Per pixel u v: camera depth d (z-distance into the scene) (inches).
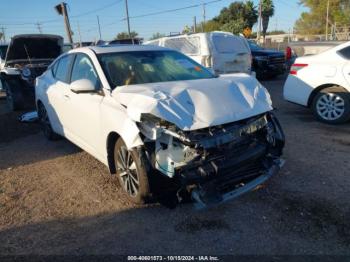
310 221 129.4
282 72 568.4
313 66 264.5
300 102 276.8
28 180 183.6
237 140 135.7
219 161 130.3
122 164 151.9
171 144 127.1
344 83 248.2
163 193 136.6
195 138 124.3
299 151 201.2
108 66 170.1
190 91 140.6
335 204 139.8
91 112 165.8
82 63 188.7
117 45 197.0
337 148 203.9
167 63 184.7
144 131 131.0
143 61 180.1
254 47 580.4
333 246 115.0
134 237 126.4
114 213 143.8
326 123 262.5
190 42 422.3
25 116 322.7
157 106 128.2
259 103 147.9
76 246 123.0
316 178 163.9
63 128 214.4
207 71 190.7
